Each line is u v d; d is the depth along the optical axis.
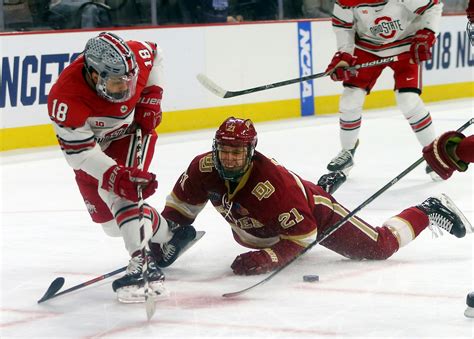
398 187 17.75
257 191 10.63
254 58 28.73
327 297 10.22
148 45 10.77
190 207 11.42
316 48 30.56
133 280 10.20
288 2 30.66
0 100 23.20
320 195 11.36
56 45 24.08
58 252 12.98
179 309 9.90
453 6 35.47
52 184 19.00
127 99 9.82
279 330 9.06
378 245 11.59
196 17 28.12
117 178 9.73
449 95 35.19
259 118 29.00
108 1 26.34
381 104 32.78
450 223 11.99
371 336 8.80
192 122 27.30
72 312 9.97
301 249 11.07
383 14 17.61
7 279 11.52
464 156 8.29
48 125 24.30
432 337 8.74
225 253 12.55
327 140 24.78
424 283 10.71
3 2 24.52
